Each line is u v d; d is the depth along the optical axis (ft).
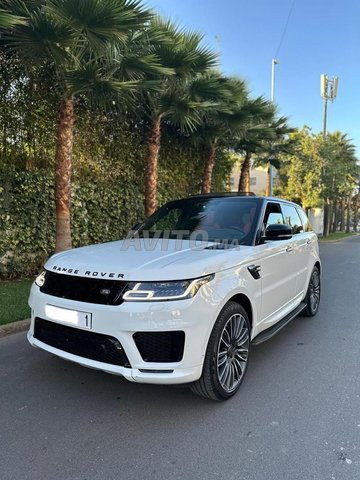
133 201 33.94
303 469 7.86
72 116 23.29
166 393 10.96
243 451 8.43
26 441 8.70
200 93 30.22
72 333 9.85
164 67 25.41
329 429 9.32
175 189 39.86
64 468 7.81
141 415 9.82
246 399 10.74
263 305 12.55
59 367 12.60
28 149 25.85
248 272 11.47
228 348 10.58
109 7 18.81
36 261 26.71
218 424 9.46
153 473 7.70
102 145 31.17
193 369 9.26
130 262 10.01
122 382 11.59
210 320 9.57
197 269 9.64
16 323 16.28
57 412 9.93
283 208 16.21
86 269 10.00
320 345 15.16
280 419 9.73
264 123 42.70
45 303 10.34
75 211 28.53
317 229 96.73
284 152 56.03
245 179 50.06
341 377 12.26
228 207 14.43
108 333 9.11
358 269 35.83
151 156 31.81
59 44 19.62
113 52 22.48
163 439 8.82
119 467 7.86
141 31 24.06
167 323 8.95
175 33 27.66
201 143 42.04
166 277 9.22
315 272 19.44
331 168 79.20
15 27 18.79
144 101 31.04
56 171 23.30
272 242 13.75
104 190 31.09
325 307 21.20
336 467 7.93
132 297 9.05
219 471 7.78
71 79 21.22
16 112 24.77
